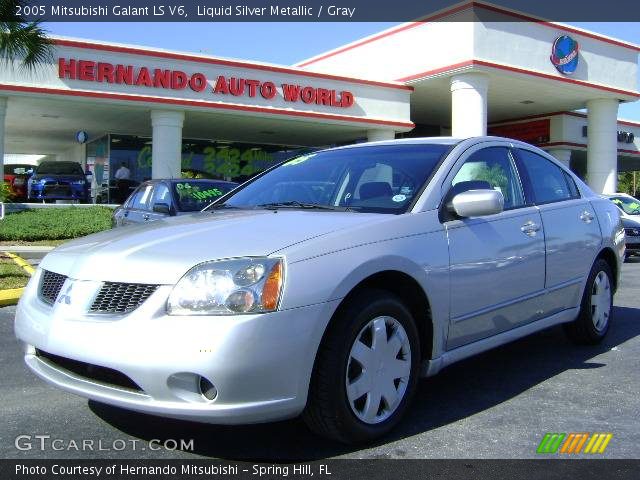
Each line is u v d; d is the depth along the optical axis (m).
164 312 3.01
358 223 3.57
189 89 18.28
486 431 3.67
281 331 3.01
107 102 17.34
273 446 3.46
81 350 3.11
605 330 5.67
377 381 3.45
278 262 3.10
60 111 19.06
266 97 19.55
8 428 3.75
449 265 3.83
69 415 3.95
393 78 23.72
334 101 20.94
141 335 2.98
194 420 2.96
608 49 24.28
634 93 25.28
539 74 21.97
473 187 4.30
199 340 2.91
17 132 25.36
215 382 2.90
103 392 3.15
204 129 22.77
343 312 3.29
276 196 4.57
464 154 4.40
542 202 4.93
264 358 2.97
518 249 4.39
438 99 25.67
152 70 17.72
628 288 9.34
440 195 4.04
